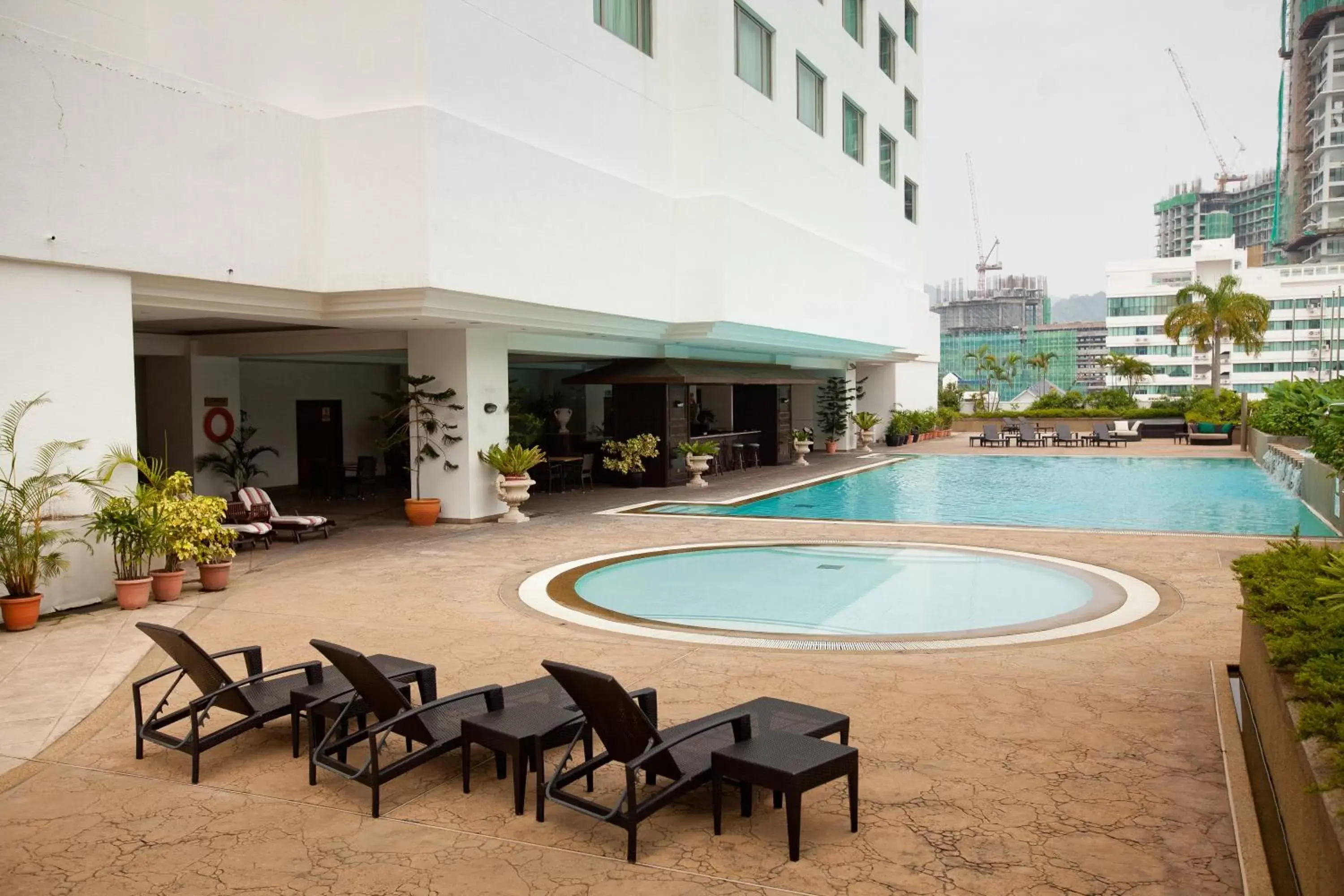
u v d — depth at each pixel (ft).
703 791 16.47
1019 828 14.60
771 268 70.18
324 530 49.39
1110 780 16.42
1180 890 12.60
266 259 40.27
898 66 106.01
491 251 45.39
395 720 15.74
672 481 75.77
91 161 33.14
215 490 63.05
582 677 14.01
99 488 34.12
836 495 71.97
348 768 16.40
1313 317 403.34
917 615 33.19
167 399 62.08
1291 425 81.61
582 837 14.73
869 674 23.54
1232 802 15.21
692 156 63.26
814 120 82.12
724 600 35.88
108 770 17.98
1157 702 20.81
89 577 33.37
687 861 13.80
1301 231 608.19
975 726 19.39
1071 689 21.88
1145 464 97.14
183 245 36.55
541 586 36.29
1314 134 577.43
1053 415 162.61
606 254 55.06
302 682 19.86
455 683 22.99
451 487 54.75
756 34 69.56
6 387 31.42
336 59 43.21
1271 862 13.04
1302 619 15.51
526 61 48.78
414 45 41.81
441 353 54.29
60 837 14.99
